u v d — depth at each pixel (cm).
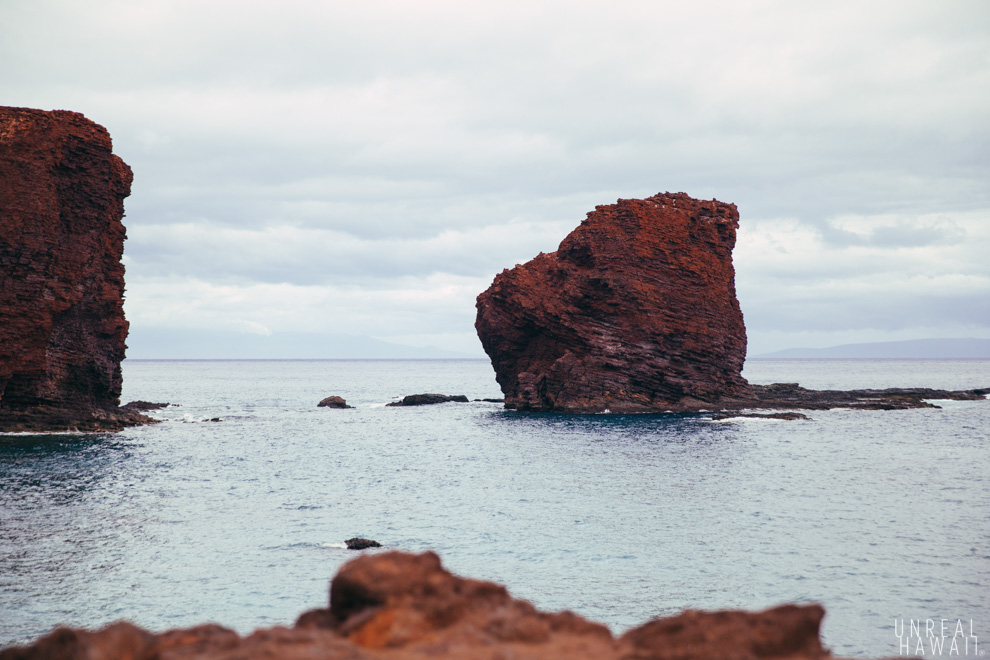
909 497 4809
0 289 7406
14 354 7462
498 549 3553
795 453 6900
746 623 995
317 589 2961
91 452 6619
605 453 6969
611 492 5000
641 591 2983
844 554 3472
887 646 2492
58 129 7750
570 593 2958
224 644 970
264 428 9344
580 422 9762
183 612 2717
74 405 8162
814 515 4278
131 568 3209
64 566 3225
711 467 6097
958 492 4981
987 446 7344
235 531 3850
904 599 2891
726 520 4150
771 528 3966
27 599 2830
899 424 9438
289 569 3209
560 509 4438
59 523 3978
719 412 10662
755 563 3338
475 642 968
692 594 2952
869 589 3000
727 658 933
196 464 6134
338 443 7819
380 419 10712
